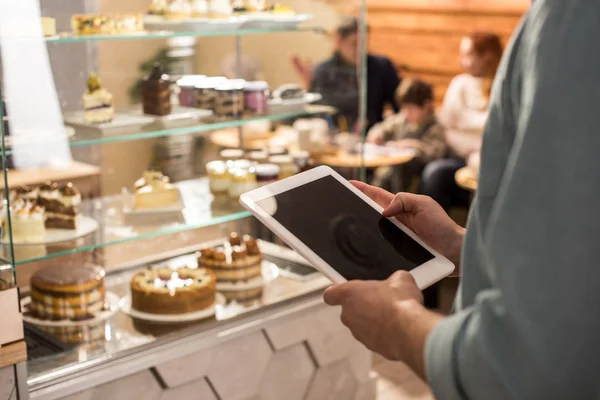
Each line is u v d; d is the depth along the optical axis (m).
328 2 2.62
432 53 5.68
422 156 4.76
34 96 2.14
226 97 2.54
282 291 2.58
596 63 0.70
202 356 2.28
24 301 2.38
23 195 2.14
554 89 0.70
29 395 1.95
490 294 0.75
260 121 2.62
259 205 1.11
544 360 0.69
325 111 2.69
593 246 0.68
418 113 4.82
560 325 0.69
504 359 0.72
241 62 2.59
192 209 2.49
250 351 2.41
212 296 2.41
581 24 0.70
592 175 0.69
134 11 2.40
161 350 2.20
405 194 1.21
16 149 2.11
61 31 2.20
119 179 2.41
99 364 2.09
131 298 2.40
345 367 2.71
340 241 1.09
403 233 1.16
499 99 0.86
